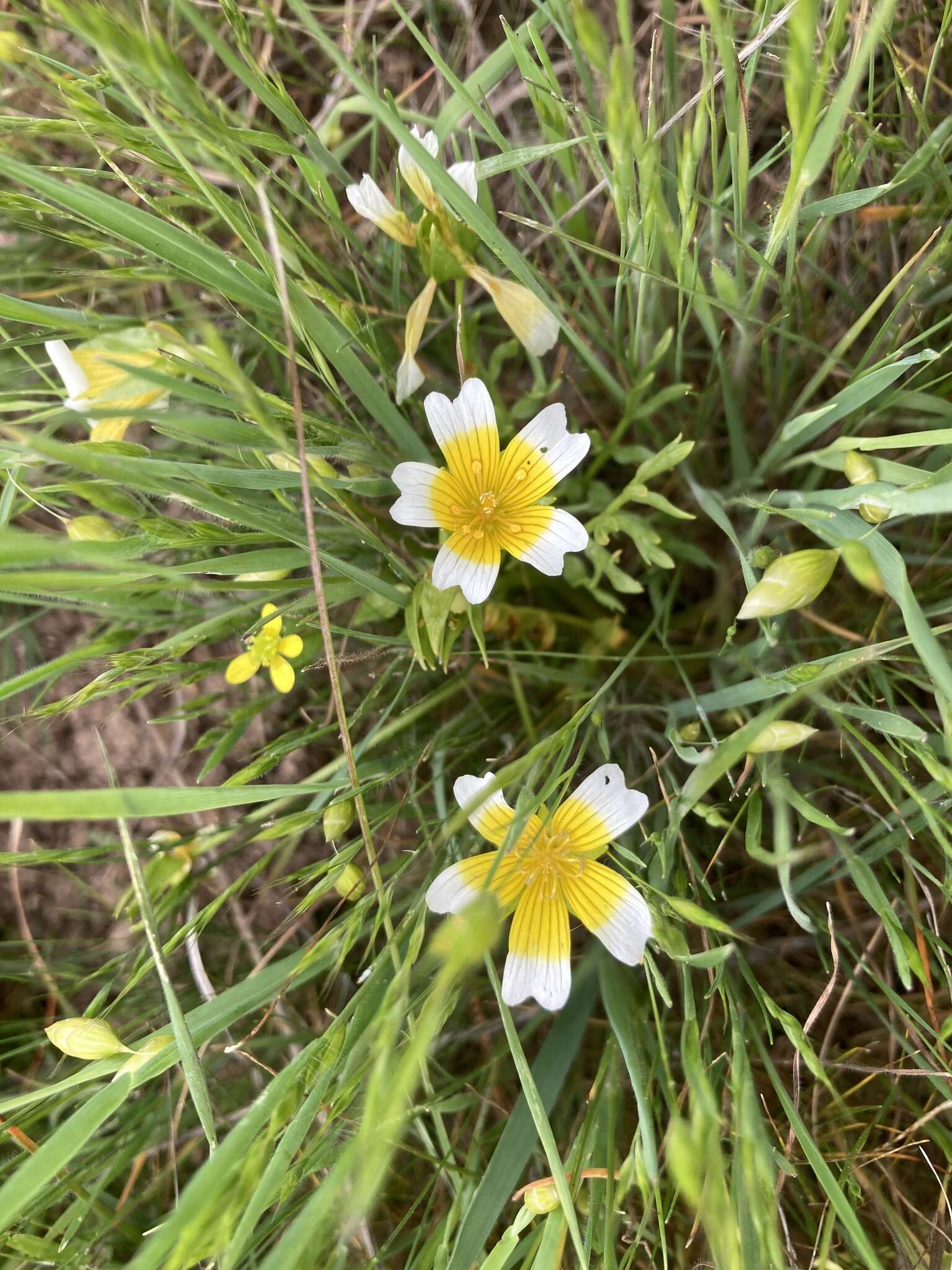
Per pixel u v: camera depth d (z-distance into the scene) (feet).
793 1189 0.40
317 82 0.57
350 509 0.39
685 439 0.49
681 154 0.41
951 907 0.43
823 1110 0.41
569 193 0.52
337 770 0.44
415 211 0.43
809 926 0.32
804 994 0.45
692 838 0.47
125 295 0.50
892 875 0.43
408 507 0.37
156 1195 0.43
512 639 0.51
